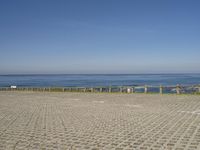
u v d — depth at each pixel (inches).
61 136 353.4
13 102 866.1
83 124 437.7
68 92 1371.8
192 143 305.7
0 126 432.5
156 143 309.9
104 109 631.8
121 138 337.4
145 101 807.1
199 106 657.0
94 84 3134.8
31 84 3476.9
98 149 290.0
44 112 595.8
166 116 508.7
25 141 329.1
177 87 1060.5
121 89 1222.9
